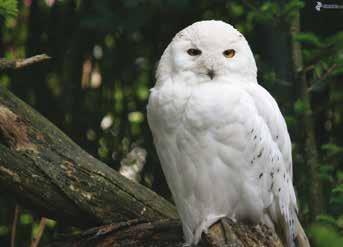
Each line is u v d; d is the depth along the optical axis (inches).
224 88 342.6
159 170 529.0
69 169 376.8
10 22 534.0
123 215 382.9
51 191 371.9
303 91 434.6
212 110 339.0
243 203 348.8
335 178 453.1
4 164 366.3
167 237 364.2
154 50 534.9
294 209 367.6
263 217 355.9
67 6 529.0
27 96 529.3
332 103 501.4
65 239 375.2
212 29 349.4
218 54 347.9
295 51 437.1
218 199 347.9
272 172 350.3
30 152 373.1
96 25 473.1
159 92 352.2
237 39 351.6
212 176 344.8
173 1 473.7
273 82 441.1
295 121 432.5
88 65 539.2
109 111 539.8
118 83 539.8
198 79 348.2
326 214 414.6
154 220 384.8
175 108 346.3
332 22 516.1
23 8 529.0
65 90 531.2
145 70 536.1
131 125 538.6
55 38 532.1
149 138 532.1
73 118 531.8
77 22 524.4
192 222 356.5
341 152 430.0
